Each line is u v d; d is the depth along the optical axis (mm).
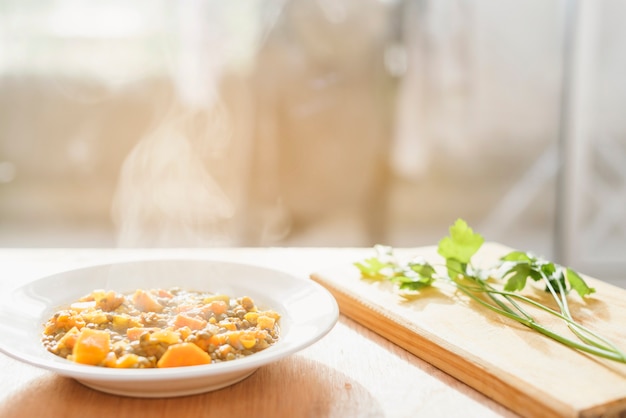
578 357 746
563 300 877
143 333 685
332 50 3355
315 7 3297
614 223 3996
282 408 678
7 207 4500
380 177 3812
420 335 816
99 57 4523
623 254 3637
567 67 3414
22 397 688
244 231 4188
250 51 4305
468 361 743
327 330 728
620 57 3758
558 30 4551
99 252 1298
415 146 4516
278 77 3453
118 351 679
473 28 4480
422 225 4473
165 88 4535
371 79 3482
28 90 4562
